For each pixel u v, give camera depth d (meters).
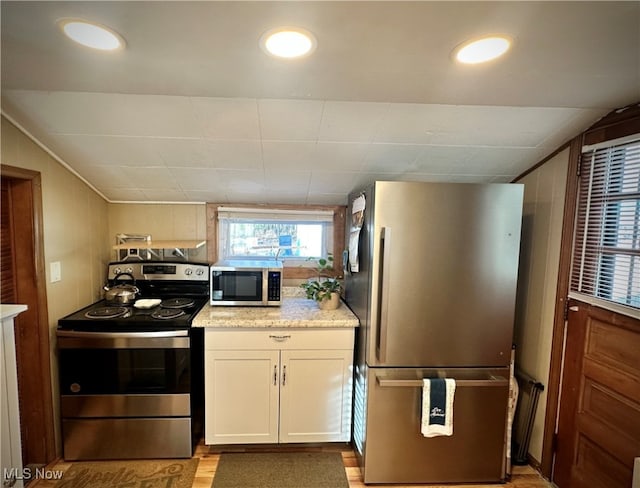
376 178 2.16
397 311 1.68
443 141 1.77
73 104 1.47
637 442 1.37
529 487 1.79
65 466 1.82
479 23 0.84
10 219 1.66
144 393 1.85
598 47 0.94
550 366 1.82
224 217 2.51
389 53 0.99
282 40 0.93
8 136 1.53
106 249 2.39
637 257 1.38
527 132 1.68
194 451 1.98
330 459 1.96
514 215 1.68
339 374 1.95
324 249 2.62
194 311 2.04
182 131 1.67
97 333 1.78
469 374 1.74
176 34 0.90
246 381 1.92
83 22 0.85
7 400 1.29
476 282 1.69
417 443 1.77
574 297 1.67
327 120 1.60
